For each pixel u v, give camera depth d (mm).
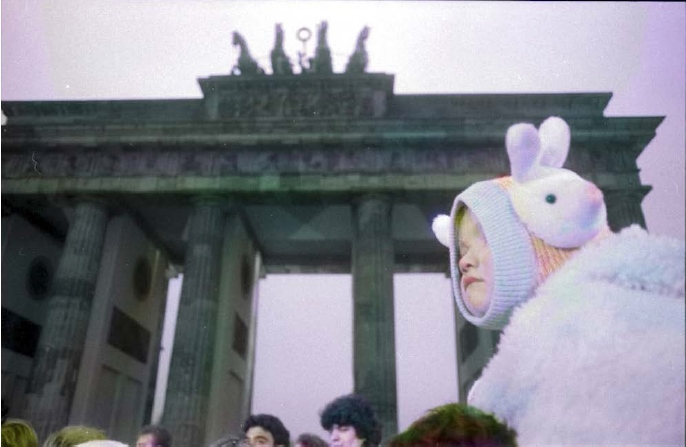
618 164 20953
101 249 29359
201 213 29250
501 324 2426
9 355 28594
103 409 29906
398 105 30031
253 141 29203
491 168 27938
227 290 30141
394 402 23953
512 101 27906
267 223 36125
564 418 1646
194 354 26281
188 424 24656
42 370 25500
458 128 27781
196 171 29625
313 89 30359
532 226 2332
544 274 2258
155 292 38344
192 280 27844
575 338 1735
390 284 26922
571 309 1812
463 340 34750
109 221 31219
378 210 28250
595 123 21734
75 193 28594
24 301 30359
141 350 36031
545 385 1732
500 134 27328
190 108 30703
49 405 24844
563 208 2271
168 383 25641
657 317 1687
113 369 31234
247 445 4562
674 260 1800
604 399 1609
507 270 2307
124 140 28953
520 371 1822
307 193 28906
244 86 30438
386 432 22969
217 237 29156
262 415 4688
